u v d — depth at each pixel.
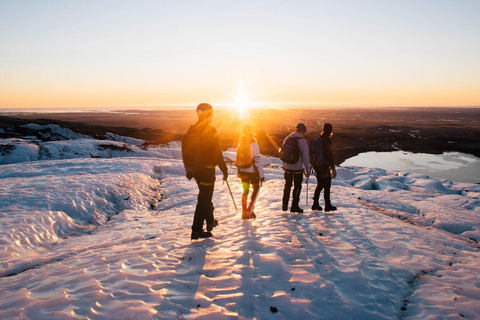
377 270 3.62
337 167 20.59
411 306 2.94
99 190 8.96
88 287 2.94
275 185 11.82
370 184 15.34
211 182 4.47
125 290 2.89
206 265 3.57
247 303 2.75
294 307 2.72
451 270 3.83
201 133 4.30
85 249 4.77
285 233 4.90
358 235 4.98
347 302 2.84
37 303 2.63
